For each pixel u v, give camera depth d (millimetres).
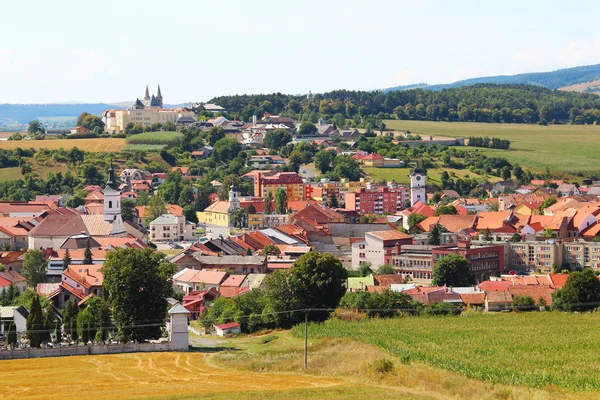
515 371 194250
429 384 189625
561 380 186000
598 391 177625
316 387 191000
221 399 179125
